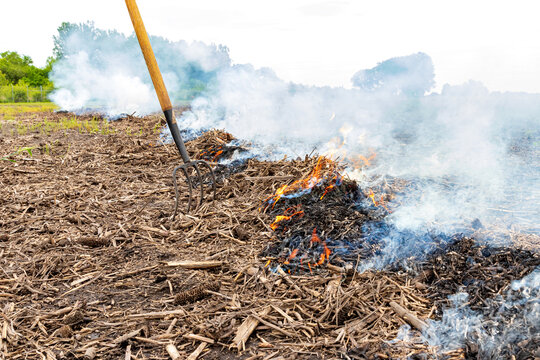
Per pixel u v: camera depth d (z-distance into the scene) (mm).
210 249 4195
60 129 12945
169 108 4781
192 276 3617
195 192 6086
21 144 10109
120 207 5480
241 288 3410
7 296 3275
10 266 3773
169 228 4734
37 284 3475
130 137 11148
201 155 8547
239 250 4137
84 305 3123
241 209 5234
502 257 3566
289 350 2643
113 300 3238
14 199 5641
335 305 3029
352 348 2590
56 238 4422
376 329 2809
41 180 6805
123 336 2756
